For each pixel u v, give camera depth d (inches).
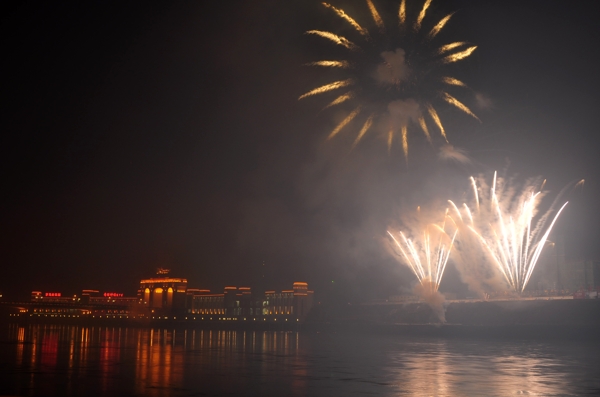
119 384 1697.8
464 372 1987.0
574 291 4694.9
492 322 4854.8
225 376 1899.6
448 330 4933.6
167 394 1523.1
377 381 1759.4
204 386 1662.2
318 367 2188.7
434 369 2091.5
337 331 6382.9
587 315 4256.9
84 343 3818.9
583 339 4099.4
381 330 5782.5
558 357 2600.9
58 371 2027.6
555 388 1590.8
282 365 2271.2
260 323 7559.1
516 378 1809.8
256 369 2119.8
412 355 2763.3
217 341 4202.8
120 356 2684.5
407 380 1779.0
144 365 2251.5
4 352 2935.5
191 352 2984.7
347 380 1788.9
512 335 4461.1
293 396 1486.2
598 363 2293.3
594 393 1504.7
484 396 1459.2
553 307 4471.0
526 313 4635.8
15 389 1594.5
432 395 1483.8
